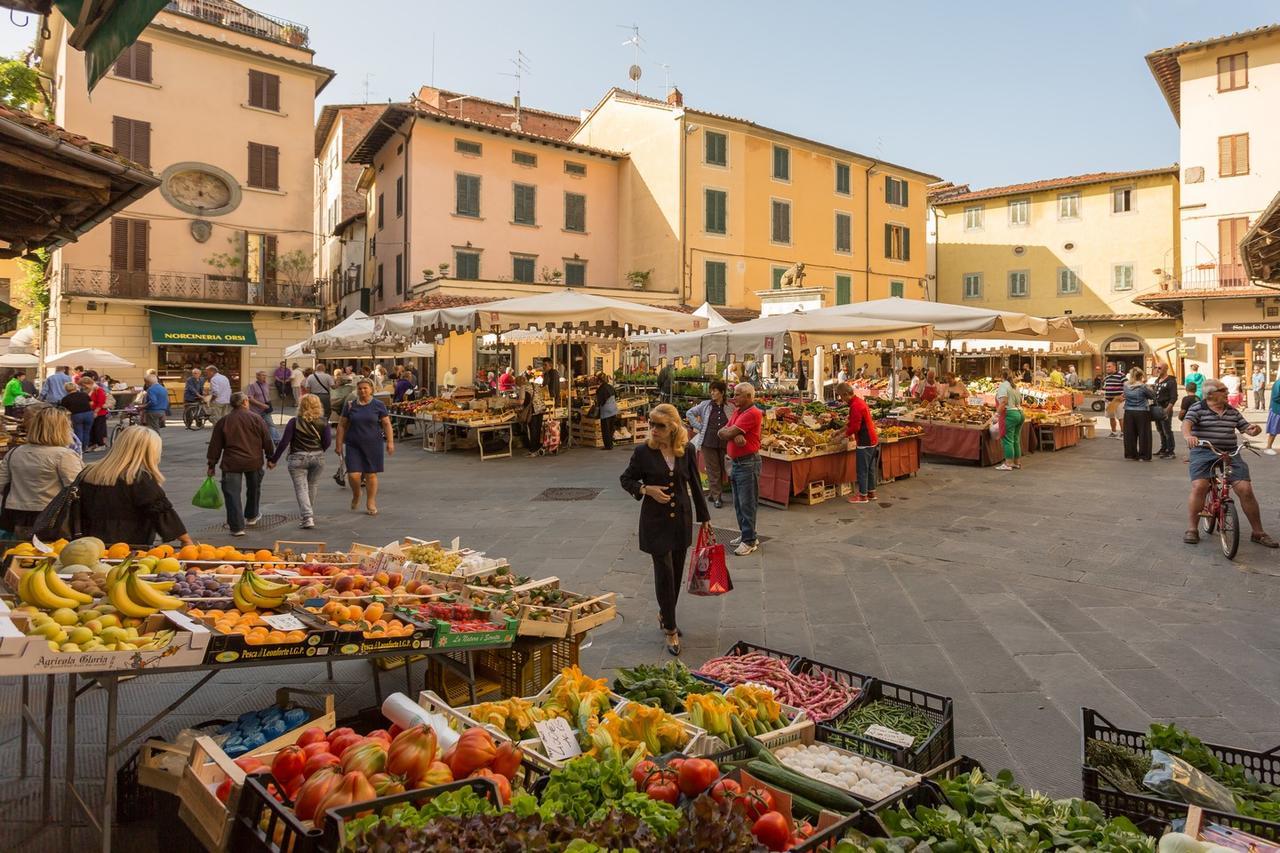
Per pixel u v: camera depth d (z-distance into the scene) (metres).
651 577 6.57
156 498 4.37
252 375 27.61
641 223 30.91
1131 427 14.02
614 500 10.10
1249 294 26.66
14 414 14.15
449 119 27.36
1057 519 8.95
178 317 26.12
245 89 27.62
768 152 31.64
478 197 28.42
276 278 28.30
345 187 36.28
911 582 6.46
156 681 4.34
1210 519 7.80
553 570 6.79
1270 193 27.41
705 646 5.01
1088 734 2.82
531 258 29.64
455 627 3.39
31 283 27.97
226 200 27.47
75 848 2.77
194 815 2.24
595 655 4.84
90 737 3.63
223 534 8.15
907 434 11.92
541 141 29.50
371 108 36.31
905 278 37.00
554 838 1.86
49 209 5.11
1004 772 2.56
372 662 3.95
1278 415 14.36
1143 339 36.06
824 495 10.23
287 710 3.07
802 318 11.32
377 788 2.02
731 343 11.80
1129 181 36.69
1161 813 2.29
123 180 4.62
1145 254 36.38
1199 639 5.07
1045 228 39.03
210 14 30.05
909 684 4.41
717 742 2.70
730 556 7.38
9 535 4.71
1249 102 27.77
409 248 27.08
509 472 12.64
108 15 2.81
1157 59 29.62
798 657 3.66
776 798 2.24
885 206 36.12
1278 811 2.29
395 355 22.53
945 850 2.03
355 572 4.20
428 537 8.00
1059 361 38.03
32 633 2.53
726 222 30.28
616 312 12.33
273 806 1.96
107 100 25.09
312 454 8.45
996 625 5.39
